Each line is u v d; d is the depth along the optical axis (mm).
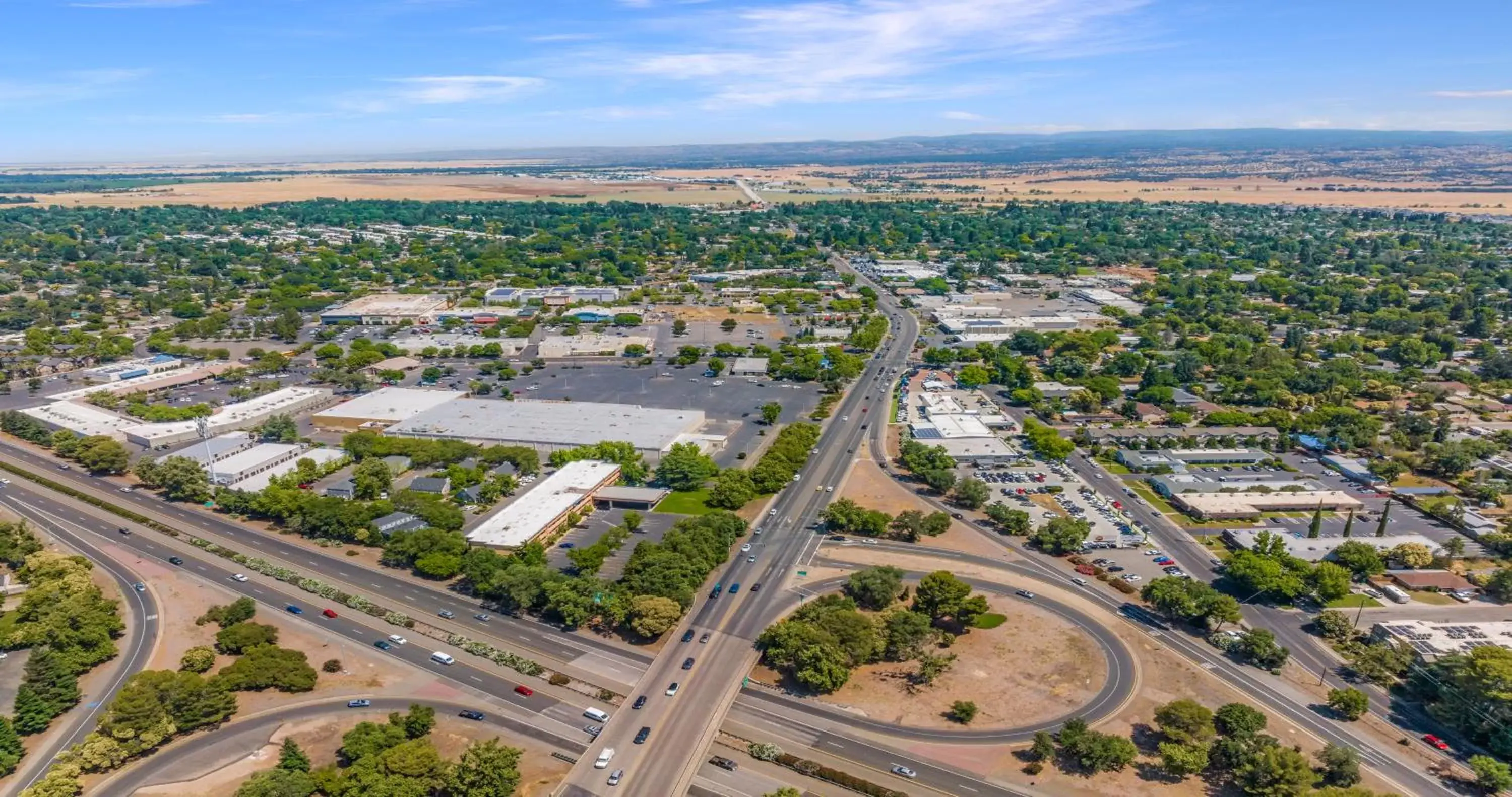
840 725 160500
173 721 154375
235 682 166625
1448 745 155000
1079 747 147125
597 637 189375
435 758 142250
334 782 138750
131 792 141750
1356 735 157625
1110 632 190500
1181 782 146000
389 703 165750
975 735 157750
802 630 176375
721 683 172250
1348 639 187000
